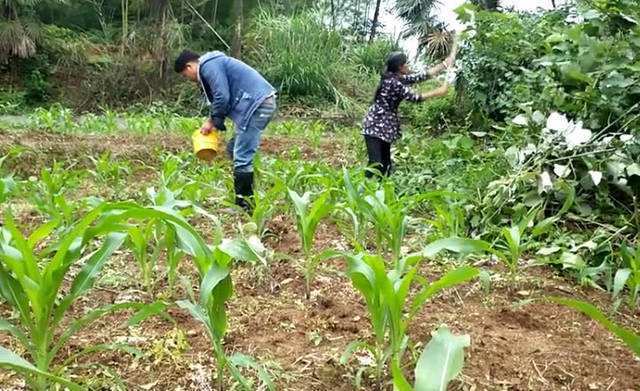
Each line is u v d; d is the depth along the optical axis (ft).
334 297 9.26
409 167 20.80
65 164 23.20
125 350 6.81
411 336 8.01
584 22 16.11
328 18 64.23
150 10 58.13
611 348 8.15
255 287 9.67
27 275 5.80
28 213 14.14
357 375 6.78
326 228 13.37
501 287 10.28
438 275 10.73
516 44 25.30
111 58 57.41
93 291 9.22
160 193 9.70
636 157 13.55
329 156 27.43
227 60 15.30
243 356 6.39
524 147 14.24
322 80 51.39
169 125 34.81
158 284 9.64
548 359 7.64
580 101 14.44
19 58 55.26
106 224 5.92
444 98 31.12
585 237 12.50
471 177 15.94
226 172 19.66
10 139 24.06
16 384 6.52
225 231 12.91
